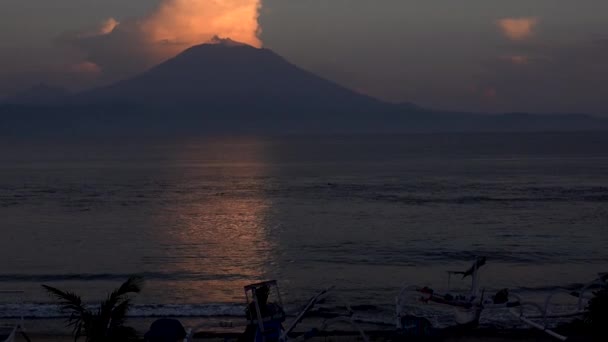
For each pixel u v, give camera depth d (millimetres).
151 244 35469
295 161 116875
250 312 13930
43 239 37312
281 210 49312
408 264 30016
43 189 66625
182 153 157875
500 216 45094
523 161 108562
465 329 16516
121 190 65312
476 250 32938
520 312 17859
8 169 99062
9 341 14094
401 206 51000
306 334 14008
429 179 75188
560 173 82062
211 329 19016
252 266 29703
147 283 26266
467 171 87312
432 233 38469
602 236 36688
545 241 35312
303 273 28188
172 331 13922
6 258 31938
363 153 147500
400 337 15117
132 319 20250
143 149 188875
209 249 33875
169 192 63031
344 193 60844
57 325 19516
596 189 62188
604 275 18078
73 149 192125
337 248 34000
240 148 191875
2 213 48312
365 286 25531
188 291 24734
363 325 19203
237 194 60750
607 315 16531
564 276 27000
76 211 49375
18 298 23641
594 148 160250
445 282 26109
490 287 25047
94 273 28328
